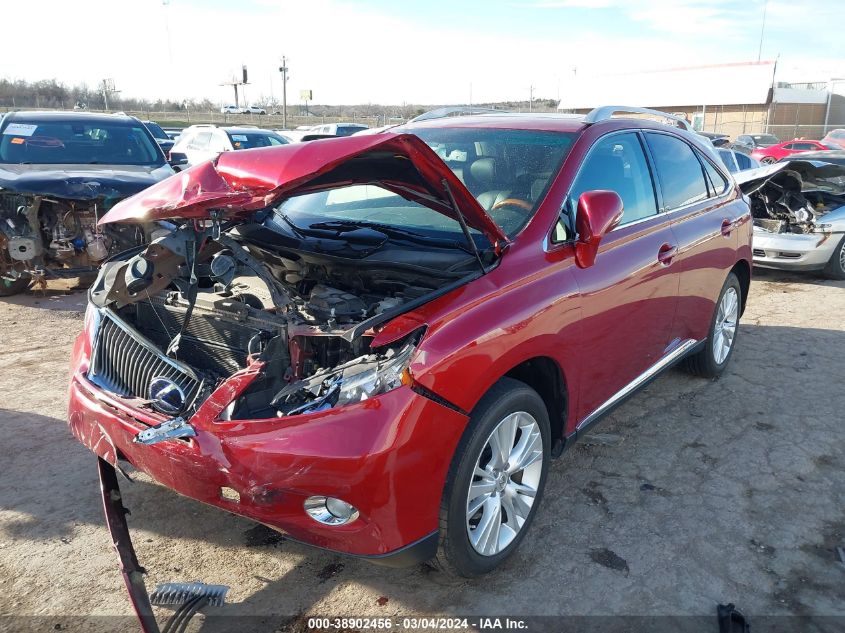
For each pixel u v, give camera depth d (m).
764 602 2.74
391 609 2.68
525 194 3.25
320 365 2.59
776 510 3.38
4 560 2.92
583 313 3.12
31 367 5.10
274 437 2.33
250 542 3.08
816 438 4.13
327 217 3.64
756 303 7.46
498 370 2.64
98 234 6.84
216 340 2.90
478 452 2.61
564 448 3.27
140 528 3.16
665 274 3.81
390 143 2.42
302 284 3.15
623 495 3.50
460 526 2.60
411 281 2.85
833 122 41.38
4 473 3.59
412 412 2.37
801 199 8.75
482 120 4.00
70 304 6.91
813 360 5.50
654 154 4.04
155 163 8.49
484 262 2.88
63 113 8.65
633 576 2.88
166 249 2.74
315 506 2.38
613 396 3.62
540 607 2.70
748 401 4.68
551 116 4.03
